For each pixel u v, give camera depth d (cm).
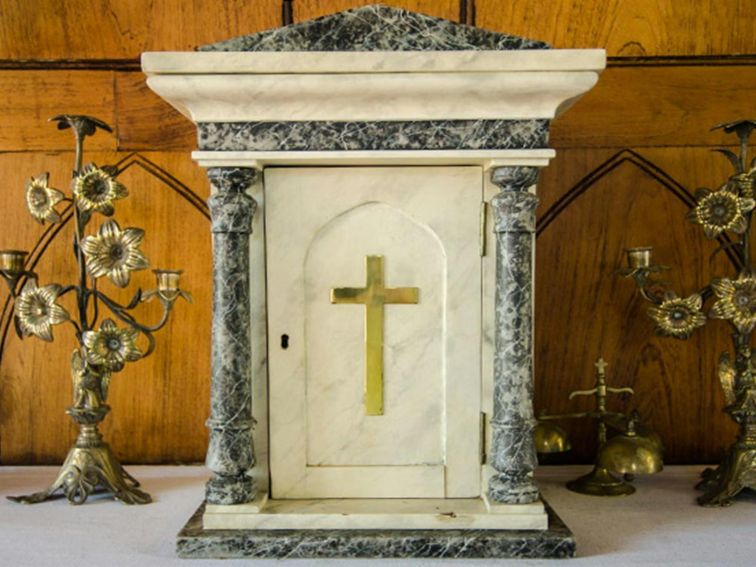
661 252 236
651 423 237
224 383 167
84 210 204
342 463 177
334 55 157
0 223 236
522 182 165
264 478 176
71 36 235
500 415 168
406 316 176
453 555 162
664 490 212
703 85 235
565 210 236
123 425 238
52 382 238
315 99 161
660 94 235
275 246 174
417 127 164
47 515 191
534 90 159
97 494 209
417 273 175
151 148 236
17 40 235
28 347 237
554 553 161
